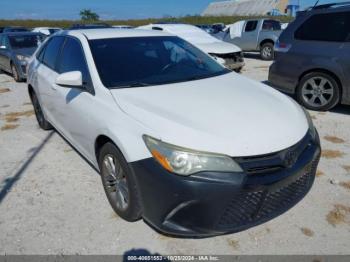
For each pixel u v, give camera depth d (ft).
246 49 47.44
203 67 12.20
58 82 10.05
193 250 8.32
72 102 11.10
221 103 9.12
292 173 7.89
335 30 17.44
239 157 7.42
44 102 14.83
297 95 19.44
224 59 28.99
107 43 11.54
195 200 7.26
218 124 8.02
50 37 15.55
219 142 7.48
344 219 9.31
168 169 7.39
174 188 7.32
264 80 28.50
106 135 9.03
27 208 10.22
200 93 9.77
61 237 8.90
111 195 9.78
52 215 9.84
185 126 7.81
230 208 7.45
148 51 11.80
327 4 18.08
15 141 15.72
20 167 12.93
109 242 8.67
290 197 8.46
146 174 7.73
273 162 7.63
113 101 9.32
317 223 9.16
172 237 8.75
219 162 7.30
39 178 12.01
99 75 10.25
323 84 18.21
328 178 11.46
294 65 19.03
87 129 10.25
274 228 9.02
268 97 10.12
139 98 9.24
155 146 7.64
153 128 7.91
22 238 8.91
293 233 8.81
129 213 8.90
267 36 44.19
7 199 10.73
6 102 23.61
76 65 11.57
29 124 18.30
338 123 16.88
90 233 9.02
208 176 7.21
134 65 10.96
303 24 18.72
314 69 18.26
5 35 34.32
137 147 7.98
